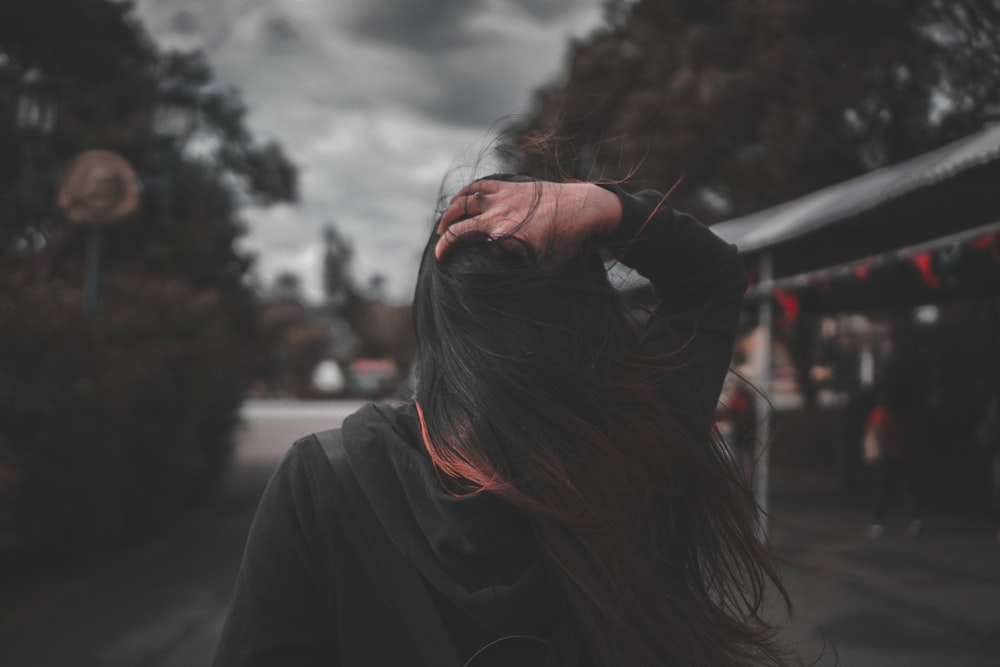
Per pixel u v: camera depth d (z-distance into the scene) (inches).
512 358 31.7
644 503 32.5
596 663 32.8
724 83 601.3
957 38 523.5
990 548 313.6
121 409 294.4
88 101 567.8
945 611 214.5
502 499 32.6
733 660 33.7
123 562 289.4
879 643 190.4
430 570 32.6
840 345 703.7
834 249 323.0
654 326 38.0
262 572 33.4
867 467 558.3
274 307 3459.6
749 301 409.7
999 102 536.1
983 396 498.9
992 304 483.8
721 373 38.3
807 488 520.1
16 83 352.8
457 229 34.2
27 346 261.7
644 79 695.7
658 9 693.9
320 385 2559.1
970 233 217.8
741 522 35.1
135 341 359.6
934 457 499.2
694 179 683.4
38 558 285.3
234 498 475.8
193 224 666.8
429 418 34.3
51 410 251.8
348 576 33.2
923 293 348.8
